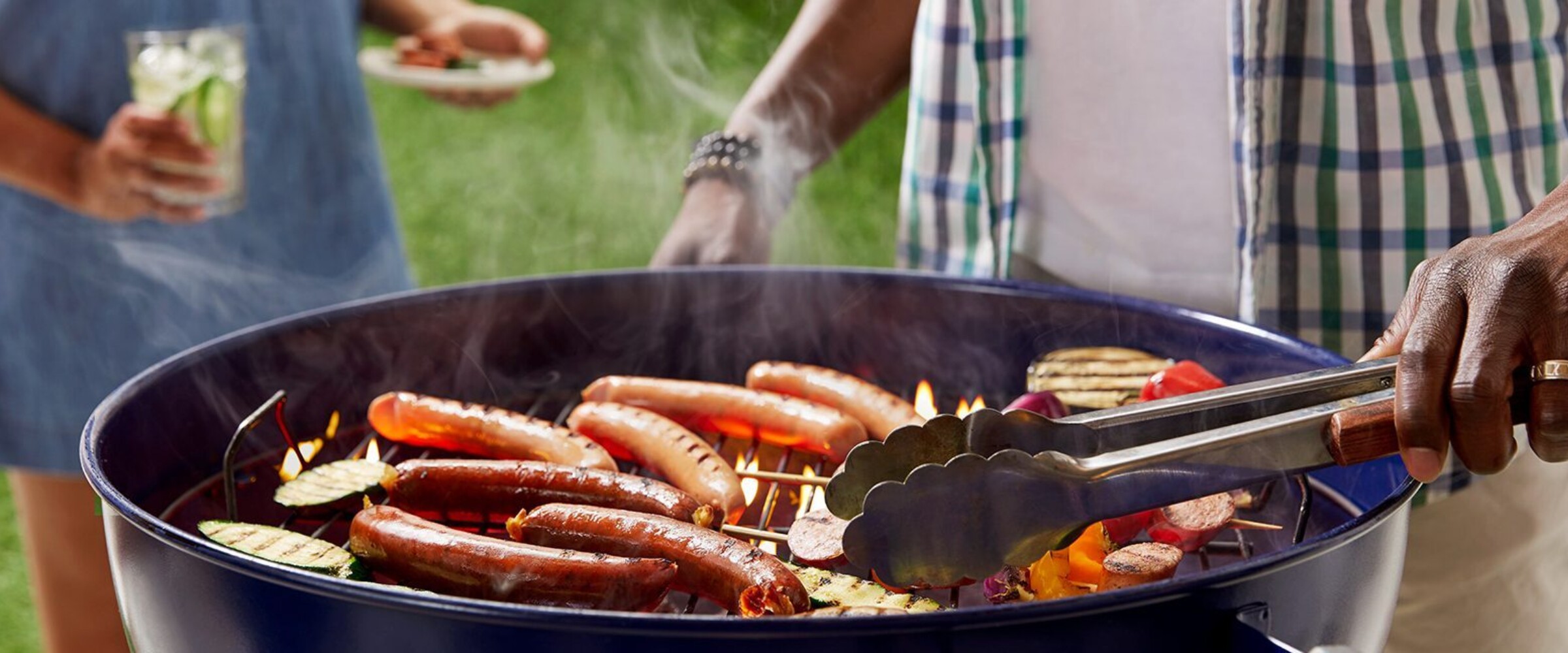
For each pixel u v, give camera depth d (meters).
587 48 7.35
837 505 1.08
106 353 2.42
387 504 1.32
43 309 2.37
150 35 2.13
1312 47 1.52
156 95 2.11
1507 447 0.98
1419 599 1.76
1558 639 1.82
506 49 2.82
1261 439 0.99
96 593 2.54
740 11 7.64
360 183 2.63
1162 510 1.26
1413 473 0.97
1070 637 0.85
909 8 1.80
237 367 1.43
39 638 3.01
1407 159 1.54
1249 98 1.49
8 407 2.42
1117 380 1.49
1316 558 0.94
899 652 0.83
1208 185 1.61
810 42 1.83
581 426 1.43
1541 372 0.98
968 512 0.98
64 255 2.34
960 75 1.73
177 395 1.34
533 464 1.24
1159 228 1.66
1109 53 1.61
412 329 1.59
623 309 1.70
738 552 1.04
